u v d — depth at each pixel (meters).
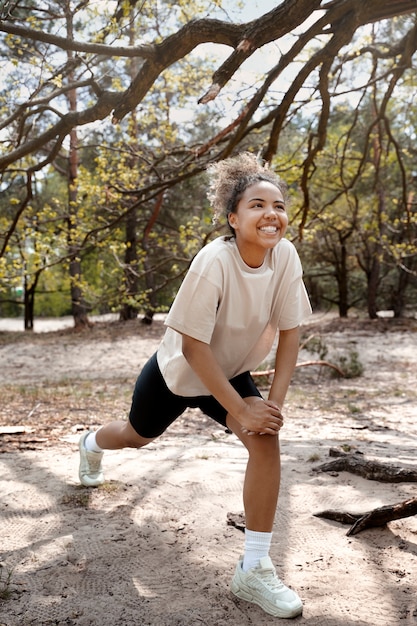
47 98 6.31
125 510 3.66
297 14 4.41
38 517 3.57
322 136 7.04
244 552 2.94
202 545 3.18
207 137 14.84
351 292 26.31
